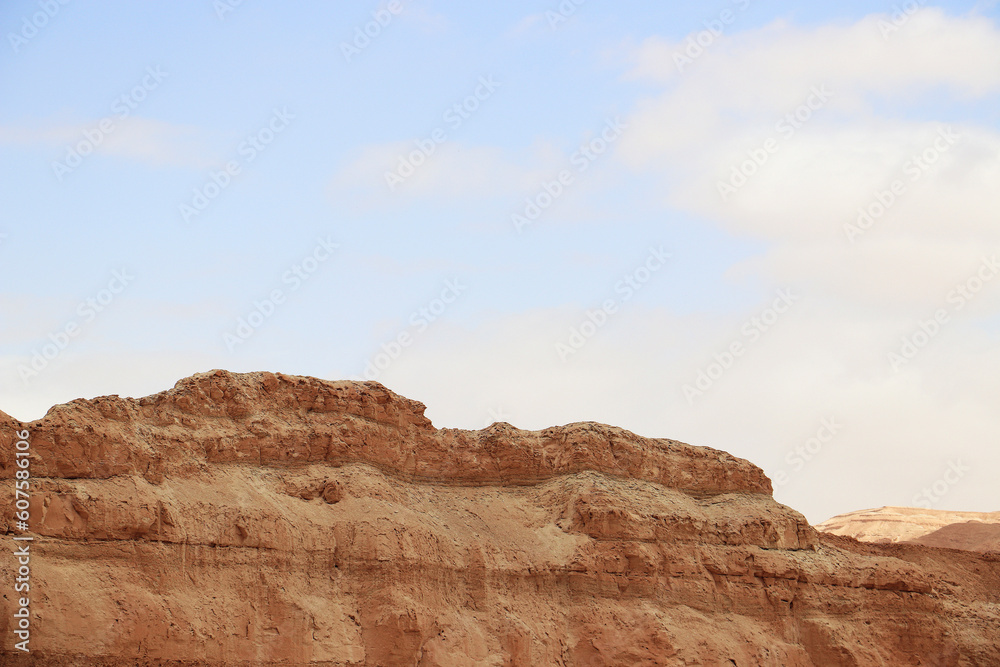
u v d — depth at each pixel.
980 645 99.50
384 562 78.19
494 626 80.75
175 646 68.12
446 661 76.75
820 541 106.81
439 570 80.62
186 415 78.94
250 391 82.75
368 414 87.19
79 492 69.00
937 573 114.62
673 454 98.12
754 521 94.88
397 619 75.81
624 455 94.75
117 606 67.00
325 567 77.56
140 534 70.19
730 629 88.44
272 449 81.31
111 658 65.69
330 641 74.19
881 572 97.50
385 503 82.50
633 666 82.50
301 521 78.06
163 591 69.69
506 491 91.75
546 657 81.25
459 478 90.81
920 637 96.44
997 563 120.31
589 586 86.06
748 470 100.06
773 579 92.31
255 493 77.75
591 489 90.56
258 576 73.69
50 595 65.31
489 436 93.44
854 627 93.62
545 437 94.94
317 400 85.44
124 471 71.81
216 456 78.44
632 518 89.31
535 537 87.81
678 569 89.19
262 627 72.38
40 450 69.56
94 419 72.94
